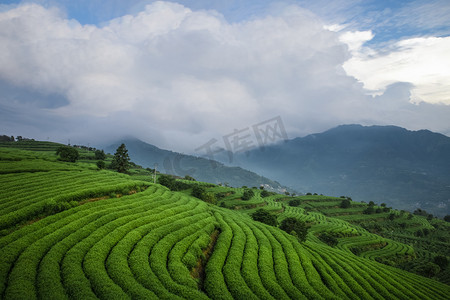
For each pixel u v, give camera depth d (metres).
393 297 42.97
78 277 24.41
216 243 45.34
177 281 28.31
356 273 47.59
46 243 29.94
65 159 102.31
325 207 192.62
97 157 156.25
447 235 164.38
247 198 145.00
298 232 73.38
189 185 133.75
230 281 32.22
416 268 89.88
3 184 49.06
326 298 34.41
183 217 51.72
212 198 113.19
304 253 49.56
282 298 31.12
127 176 82.50
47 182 53.75
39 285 22.52
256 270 37.09
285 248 49.16
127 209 47.19
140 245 34.38
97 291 23.16
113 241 34.12
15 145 162.88
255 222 68.25
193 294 25.72
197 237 43.28
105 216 40.75
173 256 33.78
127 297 22.55
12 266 25.70
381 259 94.12
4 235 32.91
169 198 66.06
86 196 50.53
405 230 166.00
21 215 36.34
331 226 124.50
